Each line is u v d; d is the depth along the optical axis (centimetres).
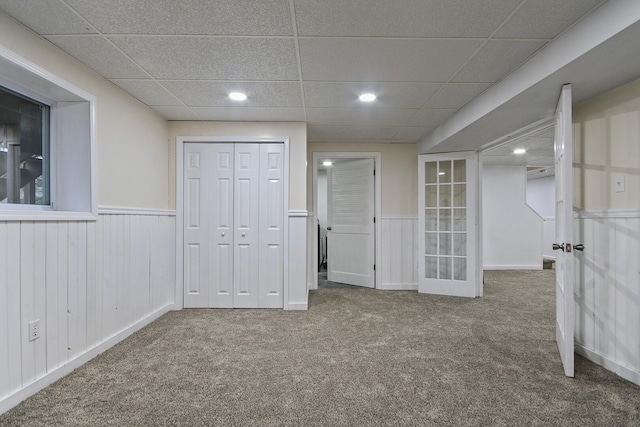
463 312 353
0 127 195
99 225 243
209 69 237
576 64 185
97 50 210
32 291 187
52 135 231
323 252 728
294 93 282
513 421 163
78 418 163
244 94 284
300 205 364
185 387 193
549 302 397
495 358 236
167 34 192
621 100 213
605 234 223
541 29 184
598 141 229
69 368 211
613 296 218
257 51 212
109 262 254
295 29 187
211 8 168
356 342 265
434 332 289
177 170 359
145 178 311
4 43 173
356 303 391
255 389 192
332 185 548
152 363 225
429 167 455
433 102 302
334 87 269
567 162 206
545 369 219
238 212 365
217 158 364
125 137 278
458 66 230
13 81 196
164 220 344
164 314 339
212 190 364
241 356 237
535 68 212
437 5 166
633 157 206
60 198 233
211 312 348
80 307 223
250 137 361
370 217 492
